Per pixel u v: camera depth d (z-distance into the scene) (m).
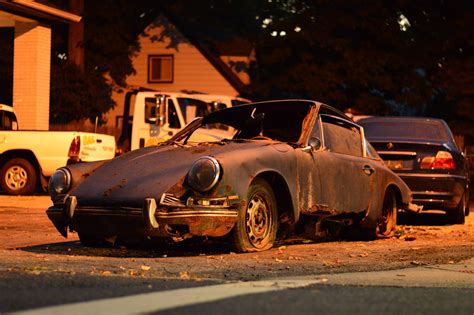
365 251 13.04
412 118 21.00
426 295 8.00
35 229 16.61
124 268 10.09
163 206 11.46
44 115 34.19
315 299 7.42
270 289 8.09
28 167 28.12
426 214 23.59
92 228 11.98
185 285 8.37
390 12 51.72
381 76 51.53
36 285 8.12
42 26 33.84
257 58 55.56
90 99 56.81
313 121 13.66
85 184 12.33
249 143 12.98
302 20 53.03
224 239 12.14
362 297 7.66
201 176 11.42
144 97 30.11
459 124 48.19
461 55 49.91
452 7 50.94
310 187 13.11
